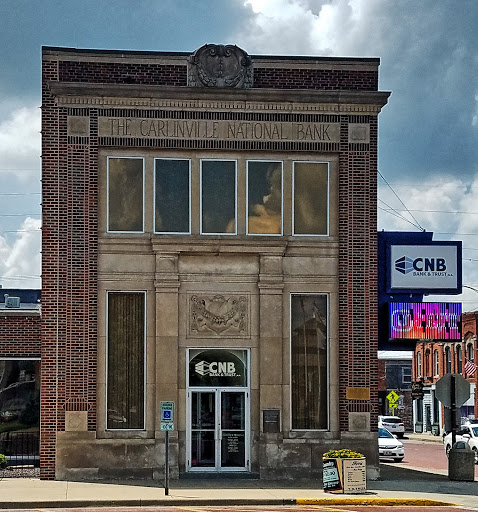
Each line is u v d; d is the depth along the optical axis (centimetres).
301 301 2822
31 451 3112
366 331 2808
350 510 2216
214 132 2814
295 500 2336
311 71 2869
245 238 2792
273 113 2830
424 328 2927
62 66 2802
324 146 2831
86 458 2702
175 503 2308
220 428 2773
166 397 2731
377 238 2880
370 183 2841
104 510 2209
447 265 2923
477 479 3017
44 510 2216
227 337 2780
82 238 2747
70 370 2714
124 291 2758
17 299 4222
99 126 2778
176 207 2803
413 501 2344
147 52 2825
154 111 2800
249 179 2831
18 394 3131
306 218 2834
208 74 2816
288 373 2783
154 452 2720
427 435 7625
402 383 9431
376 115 2852
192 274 2783
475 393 6819
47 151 2752
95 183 2762
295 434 2766
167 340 2744
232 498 2341
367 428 2784
